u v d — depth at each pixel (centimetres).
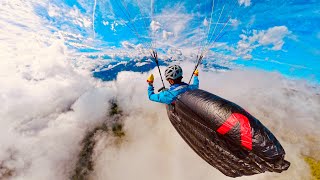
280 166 270
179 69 354
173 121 359
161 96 354
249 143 271
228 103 294
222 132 283
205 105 295
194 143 338
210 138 301
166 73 359
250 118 281
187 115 318
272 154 265
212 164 342
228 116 280
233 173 325
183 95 326
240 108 292
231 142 284
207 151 322
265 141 268
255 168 292
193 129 320
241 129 273
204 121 295
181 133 360
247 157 285
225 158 306
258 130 273
